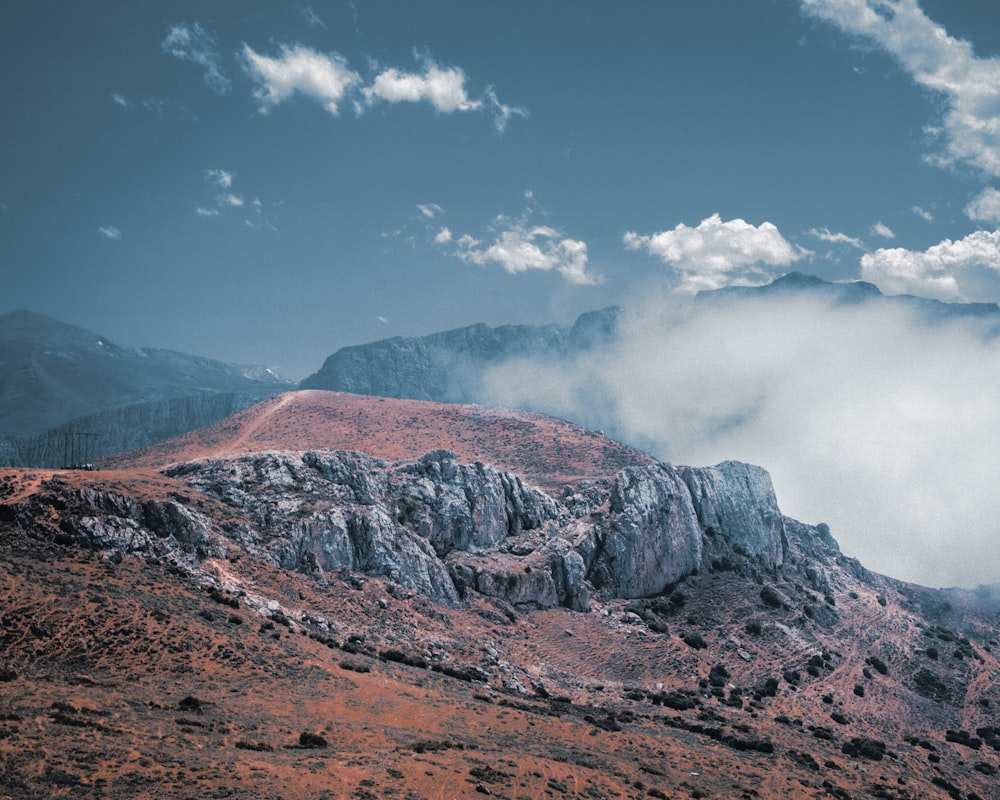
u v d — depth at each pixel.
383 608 159.12
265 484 177.00
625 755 107.62
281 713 95.62
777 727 154.38
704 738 130.00
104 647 102.62
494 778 83.94
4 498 133.25
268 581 148.38
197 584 133.50
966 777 149.12
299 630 130.62
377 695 111.06
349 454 197.75
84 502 139.12
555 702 135.88
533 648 171.38
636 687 165.12
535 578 190.25
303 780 73.44
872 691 193.62
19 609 103.06
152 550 138.88
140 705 88.31
